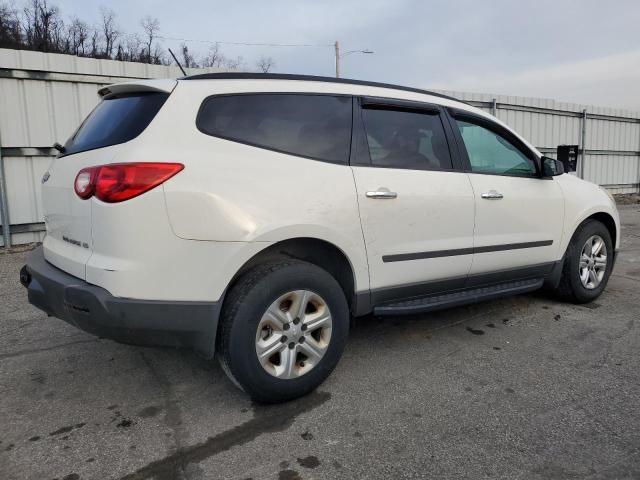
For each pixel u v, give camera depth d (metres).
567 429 2.58
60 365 3.40
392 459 2.34
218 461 2.33
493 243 3.78
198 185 2.50
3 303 4.82
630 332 3.99
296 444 2.46
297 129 2.95
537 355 3.54
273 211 2.68
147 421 2.69
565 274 4.58
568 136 15.97
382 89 3.42
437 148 3.58
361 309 3.16
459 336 3.91
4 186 7.35
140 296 2.42
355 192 3.01
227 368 2.69
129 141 2.52
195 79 2.75
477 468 2.27
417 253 3.33
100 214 2.44
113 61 8.11
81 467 2.29
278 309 2.73
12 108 7.38
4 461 2.33
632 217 11.97
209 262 2.52
